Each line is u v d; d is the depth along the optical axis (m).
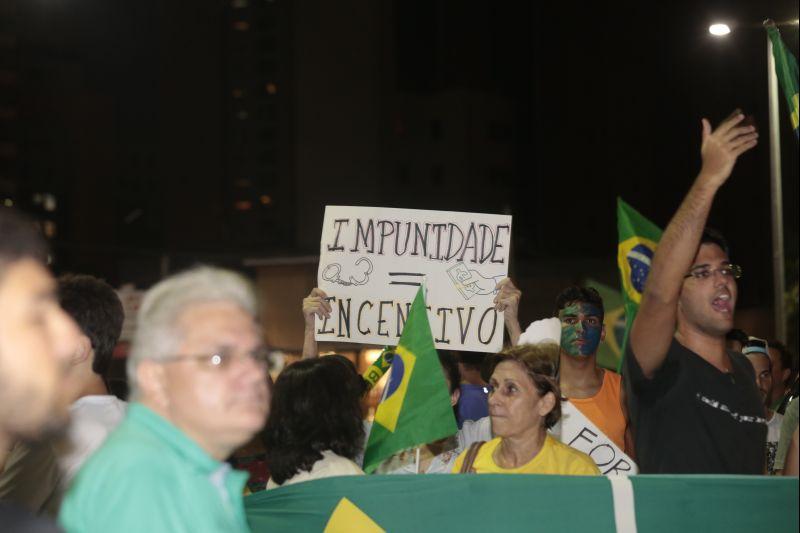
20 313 2.44
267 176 101.50
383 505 4.83
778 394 9.95
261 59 101.88
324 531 4.83
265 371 3.10
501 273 6.93
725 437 4.70
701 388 4.72
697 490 4.58
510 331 6.89
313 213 92.19
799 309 29.44
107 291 5.22
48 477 4.78
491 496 4.76
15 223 2.50
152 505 2.82
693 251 4.41
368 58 92.38
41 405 2.45
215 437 2.99
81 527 2.86
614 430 6.53
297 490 4.89
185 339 2.97
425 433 5.16
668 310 4.48
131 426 3.00
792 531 4.50
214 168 102.69
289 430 5.02
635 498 4.63
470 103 90.75
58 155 106.81
